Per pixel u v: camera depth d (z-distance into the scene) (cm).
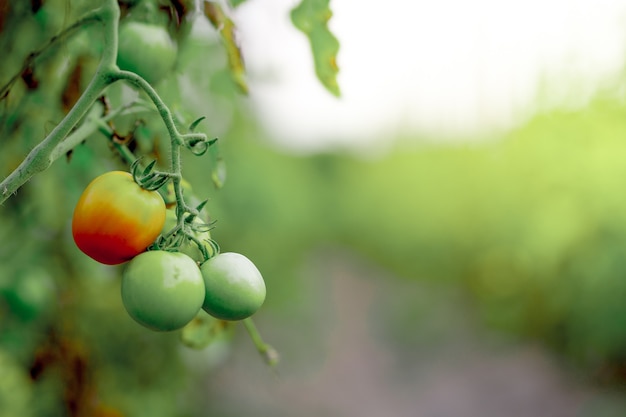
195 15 78
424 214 550
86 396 101
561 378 303
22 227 97
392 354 362
